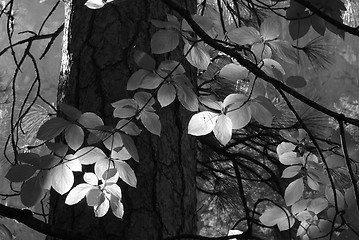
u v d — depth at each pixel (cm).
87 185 367
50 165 348
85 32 534
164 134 511
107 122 508
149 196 497
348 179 509
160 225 497
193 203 526
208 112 342
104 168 362
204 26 331
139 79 338
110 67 520
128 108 354
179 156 517
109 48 525
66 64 536
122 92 513
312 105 322
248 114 342
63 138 487
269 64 348
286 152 400
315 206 392
